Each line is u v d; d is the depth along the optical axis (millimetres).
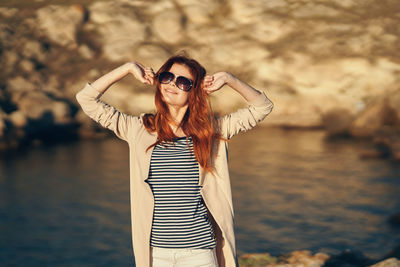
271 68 42438
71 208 19938
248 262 6301
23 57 43531
